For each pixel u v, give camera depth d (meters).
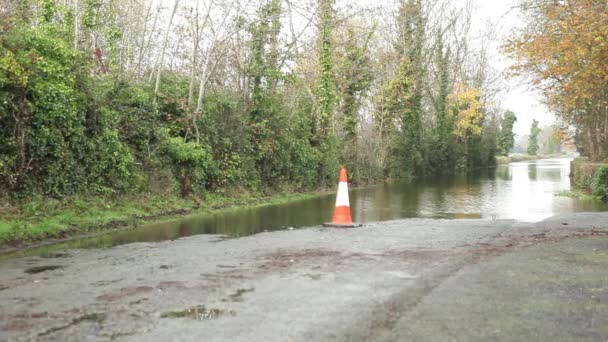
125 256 7.81
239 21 20.42
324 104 28.16
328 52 27.81
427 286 5.85
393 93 39.16
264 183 22.97
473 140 62.84
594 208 17.52
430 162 50.28
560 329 4.41
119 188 14.66
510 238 9.57
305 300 5.27
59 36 15.34
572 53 15.44
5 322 4.59
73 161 12.98
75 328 4.43
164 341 4.13
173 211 15.35
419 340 4.16
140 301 5.23
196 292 5.57
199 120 19.22
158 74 18.75
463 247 8.54
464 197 23.09
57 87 12.30
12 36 12.03
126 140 16.06
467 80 61.81
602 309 4.97
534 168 67.06
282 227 12.32
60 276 6.41
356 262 7.23
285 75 24.00
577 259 7.38
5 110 11.25
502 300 5.29
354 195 24.81
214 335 4.26
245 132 21.92
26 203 11.59
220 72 22.67
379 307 5.03
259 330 4.38
